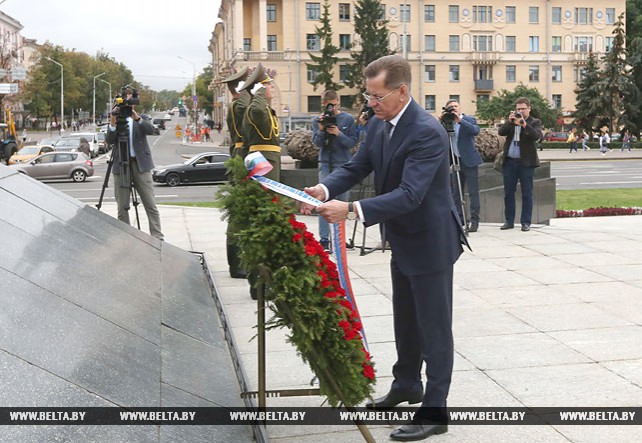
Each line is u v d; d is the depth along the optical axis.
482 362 4.95
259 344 3.61
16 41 111.75
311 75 73.38
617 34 67.69
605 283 7.29
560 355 5.06
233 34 78.12
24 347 3.11
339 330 3.22
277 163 7.00
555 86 77.44
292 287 3.18
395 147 3.79
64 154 32.44
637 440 3.69
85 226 5.86
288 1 72.38
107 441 2.84
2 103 74.38
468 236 10.53
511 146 10.95
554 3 76.50
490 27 75.56
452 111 10.25
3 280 3.64
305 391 3.68
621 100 67.44
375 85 3.74
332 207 3.45
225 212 3.48
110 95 119.56
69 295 4.00
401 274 4.05
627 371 4.70
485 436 3.80
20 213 5.03
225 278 7.80
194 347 4.47
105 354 3.53
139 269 5.58
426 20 74.62
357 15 70.19
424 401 3.88
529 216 10.98
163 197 23.88
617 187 25.42
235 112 7.42
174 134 102.12
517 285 7.29
